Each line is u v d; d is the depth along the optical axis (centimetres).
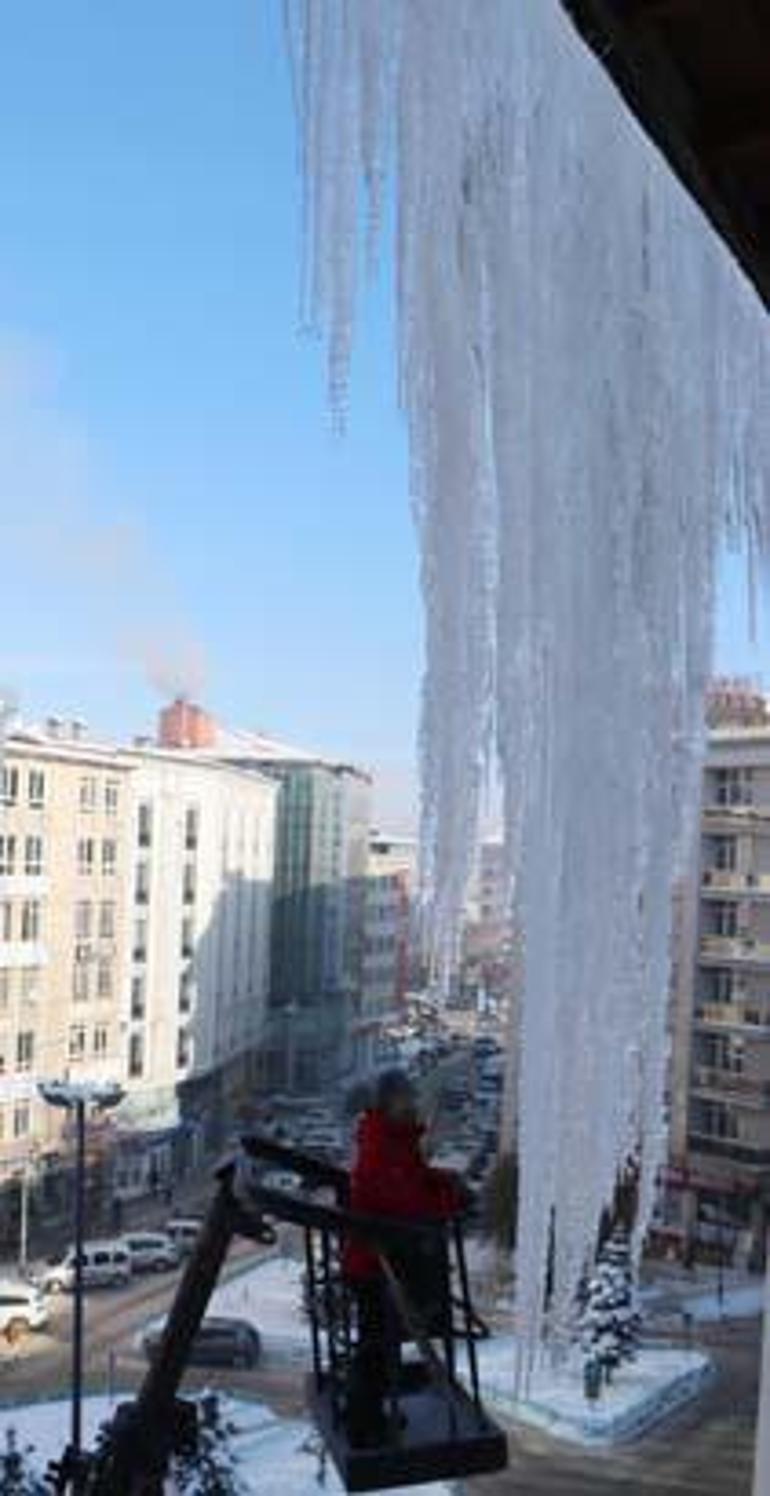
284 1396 1144
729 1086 2395
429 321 270
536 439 279
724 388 327
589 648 291
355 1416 331
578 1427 1113
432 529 285
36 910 2962
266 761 3841
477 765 289
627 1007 302
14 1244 2564
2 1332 1647
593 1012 296
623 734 301
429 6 257
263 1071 3419
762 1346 380
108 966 3169
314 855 3622
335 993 3316
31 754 2944
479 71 266
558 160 279
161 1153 3116
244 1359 1221
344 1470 325
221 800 3562
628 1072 302
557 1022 292
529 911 289
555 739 290
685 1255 1852
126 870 3250
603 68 179
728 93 183
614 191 289
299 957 3584
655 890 310
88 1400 1327
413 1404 344
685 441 311
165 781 3394
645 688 305
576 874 293
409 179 260
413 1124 355
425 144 260
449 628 287
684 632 312
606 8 167
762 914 2361
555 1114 291
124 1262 1948
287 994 3528
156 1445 387
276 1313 1300
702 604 317
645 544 303
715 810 2403
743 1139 2347
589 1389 1205
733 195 199
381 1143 349
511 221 273
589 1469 1062
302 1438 989
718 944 2412
